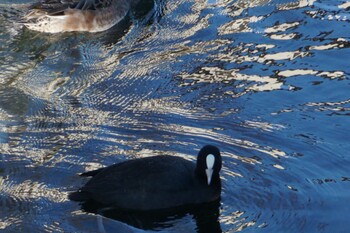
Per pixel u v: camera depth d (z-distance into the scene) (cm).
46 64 1410
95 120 1204
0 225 947
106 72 1381
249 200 1000
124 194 980
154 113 1228
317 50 1441
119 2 1602
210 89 1309
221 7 1644
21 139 1146
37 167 1066
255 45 1472
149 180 983
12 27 1541
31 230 940
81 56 1449
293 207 985
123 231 944
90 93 1303
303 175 1055
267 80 1337
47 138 1148
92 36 1540
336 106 1247
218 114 1223
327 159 1094
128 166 998
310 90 1300
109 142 1134
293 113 1226
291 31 1521
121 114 1226
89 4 1552
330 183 1037
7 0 1634
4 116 1220
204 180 991
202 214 975
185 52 1455
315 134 1162
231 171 1059
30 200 993
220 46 1473
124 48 1487
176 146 1124
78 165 1072
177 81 1342
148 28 1567
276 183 1034
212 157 980
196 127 1181
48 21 1528
